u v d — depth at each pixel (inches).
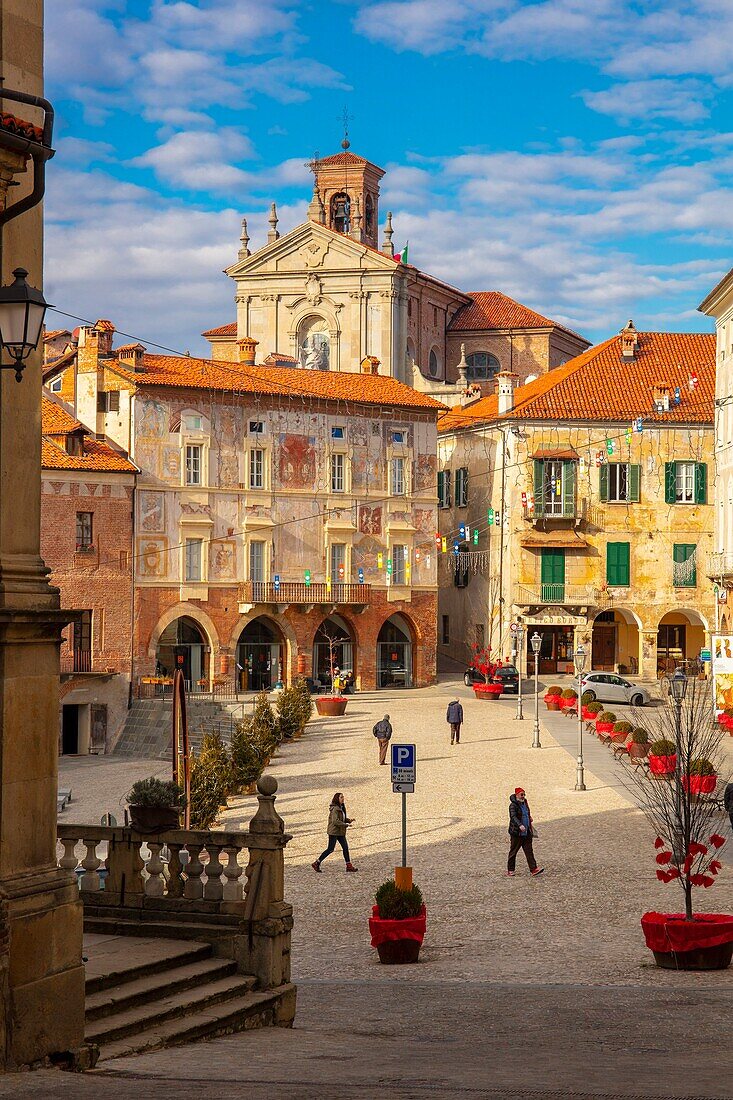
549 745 2272.4
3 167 550.0
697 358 3639.3
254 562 3144.7
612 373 3592.5
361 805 1749.5
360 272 4133.9
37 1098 449.1
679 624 3597.4
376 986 880.3
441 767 2041.1
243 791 1926.7
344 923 1147.9
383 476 3358.8
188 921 746.8
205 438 3063.5
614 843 1453.0
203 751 1989.4
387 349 4124.0
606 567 3467.0
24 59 595.2
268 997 701.9
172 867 759.1
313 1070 529.3
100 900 770.8
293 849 1492.4
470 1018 720.3
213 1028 647.1
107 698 2888.8
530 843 1314.0
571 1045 617.6
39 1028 555.5
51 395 3036.4
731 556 2876.5
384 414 3358.8
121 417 2994.6
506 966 954.7
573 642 3481.8
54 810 588.4
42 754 580.7
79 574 2866.6
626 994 807.1
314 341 4185.5
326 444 3265.3
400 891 1011.9
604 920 1111.0
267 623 3179.1
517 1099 448.8
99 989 642.8
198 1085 482.9
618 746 2222.0
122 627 2915.8
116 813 1966.0
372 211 4653.1
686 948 912.9
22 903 553.9
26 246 586.9
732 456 2864.2
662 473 3474.4
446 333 4630.9
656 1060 567.8
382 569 3346.5
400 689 3358.8
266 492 3157.0
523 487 3462.1
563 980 888.9
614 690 2910.9
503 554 3484.3
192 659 3068.4
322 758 2175.2
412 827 1592.0
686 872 927.0
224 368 3218.5
